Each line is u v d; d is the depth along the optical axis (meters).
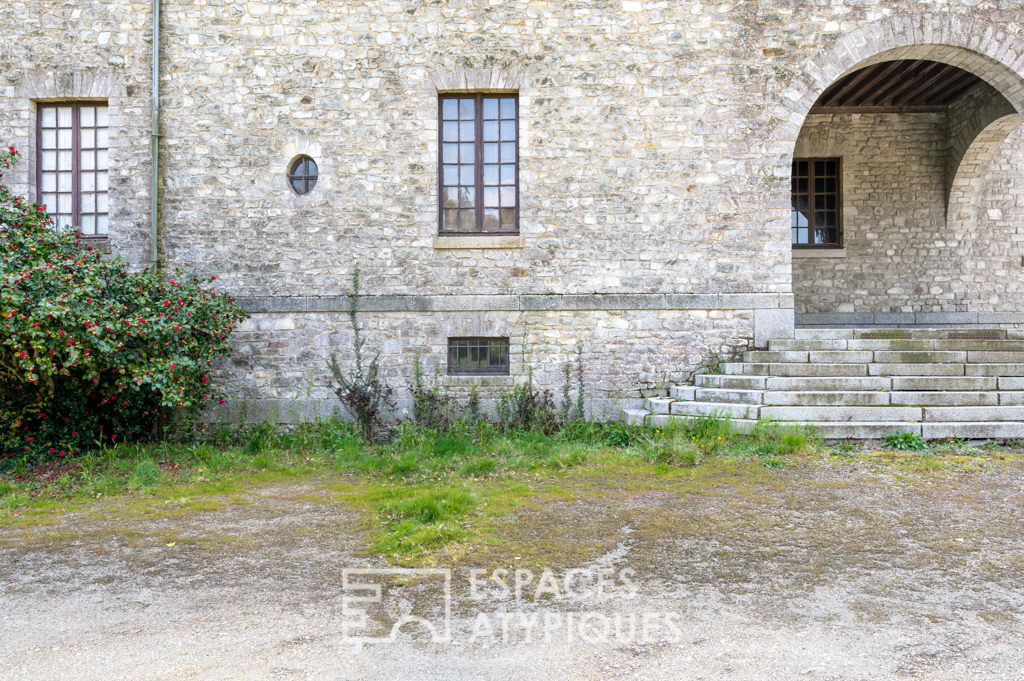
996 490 4.82
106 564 3.71
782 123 7.73
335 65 7.73
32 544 4.09
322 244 7.76
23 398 6.73
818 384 6.97
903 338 7.75
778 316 7.76
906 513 4.35
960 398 6.59
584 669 2.49
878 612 2.93
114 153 7.71
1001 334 7.78
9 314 5.42
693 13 7.73
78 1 7.67
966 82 9.32
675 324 7.81
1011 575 3.31
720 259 7.79
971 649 2.59
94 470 6.20
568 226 7.79
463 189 8.02
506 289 7.80
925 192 10.47
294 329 7.78
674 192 7.79
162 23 7.71
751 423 6.50
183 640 2.76
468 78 7.77
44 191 7.88
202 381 7.00
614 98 7.76
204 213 7.73
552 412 7.71
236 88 7.72
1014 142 10.40
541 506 4.69
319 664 2.55
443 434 7.35
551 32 7.75
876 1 7.65
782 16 7.70
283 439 7.44
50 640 2.77
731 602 3.05
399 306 7.75
